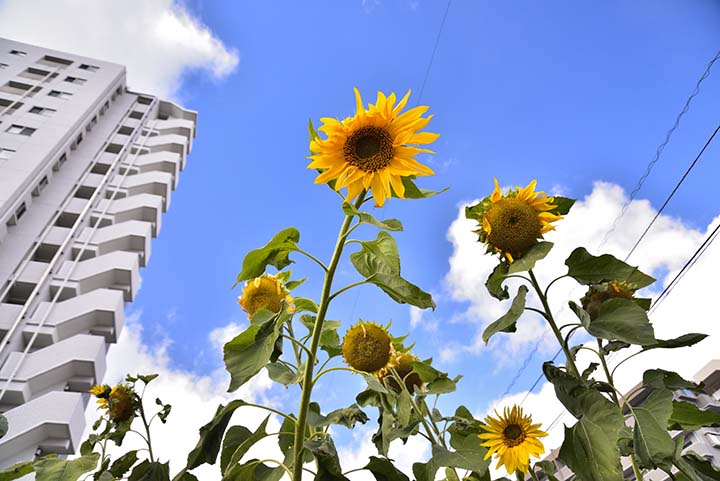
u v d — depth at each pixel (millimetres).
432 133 1533
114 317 18016
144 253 21844
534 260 1516
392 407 2025
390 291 1551
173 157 28562
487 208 1701
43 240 19734
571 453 1307
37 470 1770
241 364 1452
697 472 1360
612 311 1504
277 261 1680
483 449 1670
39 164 21203
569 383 1397
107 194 24547
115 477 1980
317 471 1493
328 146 1542
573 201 1722
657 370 1458
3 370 14969
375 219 1476
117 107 32156
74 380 16062
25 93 26406
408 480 1602
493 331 1532
